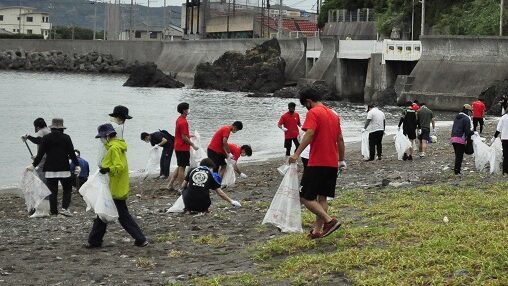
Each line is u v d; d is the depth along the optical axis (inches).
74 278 416.5
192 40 5226.4
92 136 1675.7
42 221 628.7
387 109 2568.9
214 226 555.8
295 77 3848.4
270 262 425.1
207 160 633.0
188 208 620.1
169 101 3002.0
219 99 3139.8
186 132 786.2
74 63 5782.5
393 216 520.7
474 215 507.5
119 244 505.0
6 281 413.1
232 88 3850.9
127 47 5846.5
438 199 597.0
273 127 1876.2
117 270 431.8
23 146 1472.7
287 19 5639.8
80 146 1456.7
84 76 5172.2
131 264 445.7
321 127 442.9
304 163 717.3
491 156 798.5
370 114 1012.5
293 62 3905.0
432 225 468.8
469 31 2878.9
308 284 365.7
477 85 2517.2
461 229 442.0
